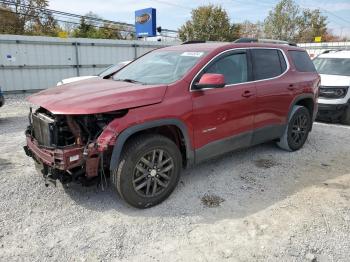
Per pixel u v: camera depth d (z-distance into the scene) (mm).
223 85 3641
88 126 3264
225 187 4098
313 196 3895
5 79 13648
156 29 25188
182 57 4203
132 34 40625
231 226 3240
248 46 4625
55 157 3113
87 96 3307
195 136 3797
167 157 3600
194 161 3918
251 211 3527
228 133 4203
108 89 3562
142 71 4309
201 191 3973
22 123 8000
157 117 3379
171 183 3686
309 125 5820
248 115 4430
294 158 5258
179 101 3584
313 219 3379
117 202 3654
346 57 9500
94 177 3408
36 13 36531
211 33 42281
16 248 2840
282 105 5027
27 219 3279
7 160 4902
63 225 3195
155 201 3576
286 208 3600
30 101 3619
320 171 4719
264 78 4723
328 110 8203
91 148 3107
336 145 6117
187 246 2928
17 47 13703
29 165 4680
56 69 15055
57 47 14852
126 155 3281
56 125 3162
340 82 8234
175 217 3387
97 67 16406
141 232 3115
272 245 2953
